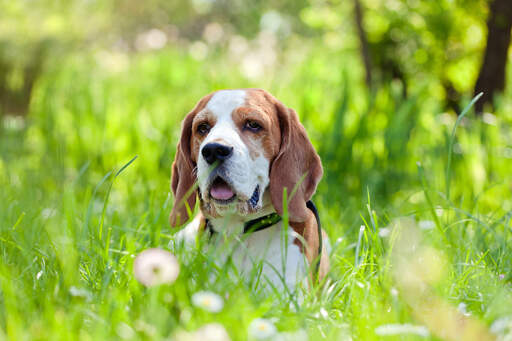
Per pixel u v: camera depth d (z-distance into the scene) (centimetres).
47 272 331
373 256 358
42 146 799
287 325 264
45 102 848
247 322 249
